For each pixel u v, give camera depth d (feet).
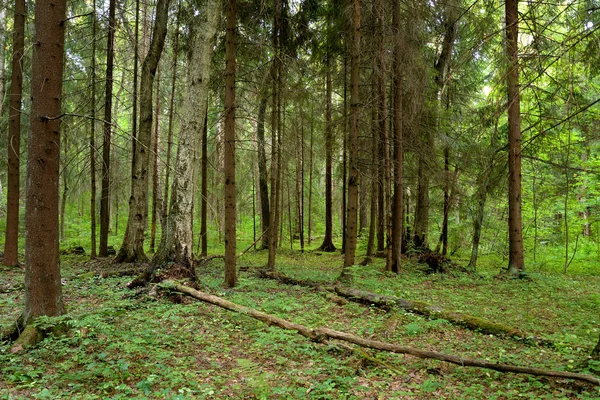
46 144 17.93
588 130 28.37
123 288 28.68
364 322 22.84
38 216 17.97
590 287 35.17
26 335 16.71
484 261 56.54
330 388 13.79
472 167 48.06
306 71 41.81
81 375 13.92
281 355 17.46
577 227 55.62
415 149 44.01
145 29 51.01
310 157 65.26
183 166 30.86
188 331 19.80
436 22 41.88
